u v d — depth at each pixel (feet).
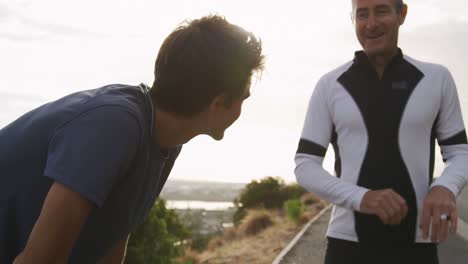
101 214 5.23
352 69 8.29
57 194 4.55
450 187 7.46
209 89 5.22
